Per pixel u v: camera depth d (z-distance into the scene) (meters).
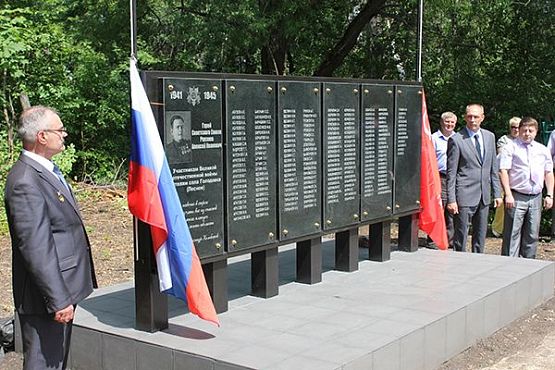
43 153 3.88
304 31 16.39
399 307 5.66
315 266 6.48
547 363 5.45
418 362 5.11
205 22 14.78
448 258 7.59
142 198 4.80
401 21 17.16
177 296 4.95
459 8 16.30
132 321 5.33
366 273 6.91
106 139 15.99
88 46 15.96
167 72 4.96
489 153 8.00
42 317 3.95
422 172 7.92
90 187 14.55
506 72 15.46
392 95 7.31
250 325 5.21
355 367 4.48
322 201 6.43
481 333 5.95
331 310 5.60
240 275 6.87
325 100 6.39
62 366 4.09
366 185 7.00
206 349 4.67
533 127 7.92
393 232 11.16
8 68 12.72
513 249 8.11
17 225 3.71
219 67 17.55
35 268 3.69
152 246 4.97
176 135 5.02
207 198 5.29
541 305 7.05
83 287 4.00
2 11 12.65
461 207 7.94
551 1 14.57
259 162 5.73
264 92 5.74
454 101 15.82
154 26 16.52
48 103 14.18
